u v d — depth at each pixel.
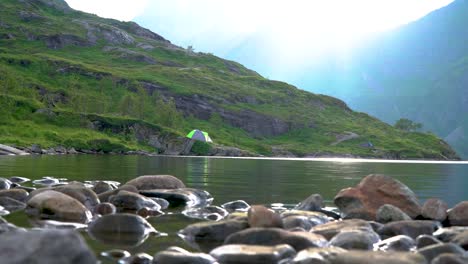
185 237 10.26
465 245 9.45
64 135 110.44
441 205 13.92
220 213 13.88
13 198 14.69
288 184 26.25
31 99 126.94
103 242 9.33
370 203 14.43
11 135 101.25
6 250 5.09
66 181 23.47
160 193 17.31
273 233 9.29
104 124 126.44
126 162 51.59
